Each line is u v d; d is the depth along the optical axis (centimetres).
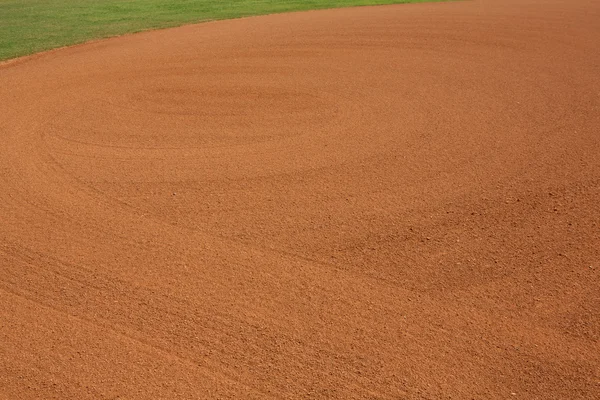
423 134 931
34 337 529
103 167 841
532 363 491
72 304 569
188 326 538
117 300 573
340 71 1282
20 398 466
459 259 621
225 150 893
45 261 634
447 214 704
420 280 591
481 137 912
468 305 556
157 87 1202
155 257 636
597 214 698
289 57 1409
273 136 942
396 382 475
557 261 617
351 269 609
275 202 738
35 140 940
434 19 1809
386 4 2145
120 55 1473
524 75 1218
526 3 2089
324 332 527
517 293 571
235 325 537
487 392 465
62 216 718
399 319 540
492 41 1516
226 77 1260
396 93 1128
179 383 477
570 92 1100
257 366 493
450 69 1277
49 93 1180
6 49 1567
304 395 465
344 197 746
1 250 654
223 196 755
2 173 827
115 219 709
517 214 702
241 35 1653
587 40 1496
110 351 511
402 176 797
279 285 588
